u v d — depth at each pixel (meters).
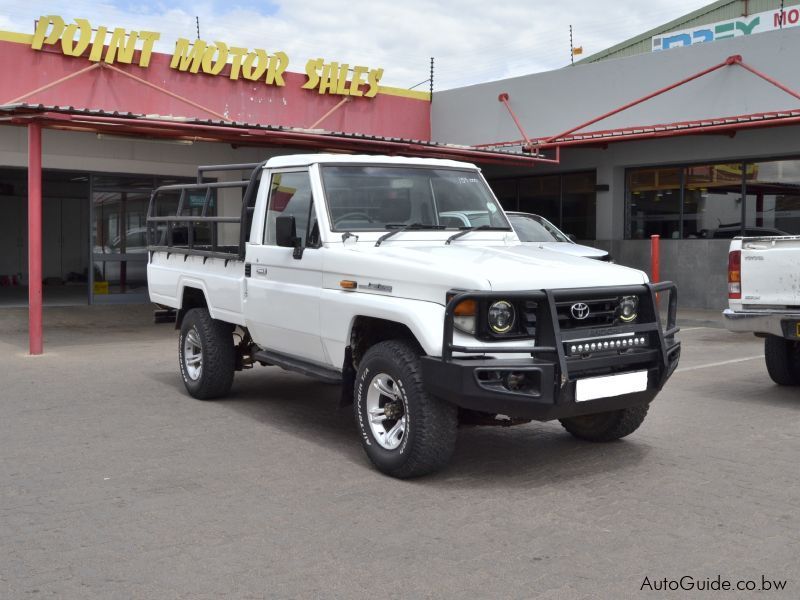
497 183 21.80
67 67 15.60
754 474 5.73
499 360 5.20
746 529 4.66
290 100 18.48
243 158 18.31
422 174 6.95
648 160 18.12
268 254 7.01
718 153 16.97
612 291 5.51
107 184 17.53
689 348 12.16
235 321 7.55
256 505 5.09
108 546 4.43
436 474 5.76
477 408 5.17
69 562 4.22
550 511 4.98
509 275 5.27
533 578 4.01
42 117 11.09
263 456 6.23
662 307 17.97
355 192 6.59
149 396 8.52
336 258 6.20
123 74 16.11
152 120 11.72
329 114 18.56
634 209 19.00
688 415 7.61
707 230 17.69
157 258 9.22
